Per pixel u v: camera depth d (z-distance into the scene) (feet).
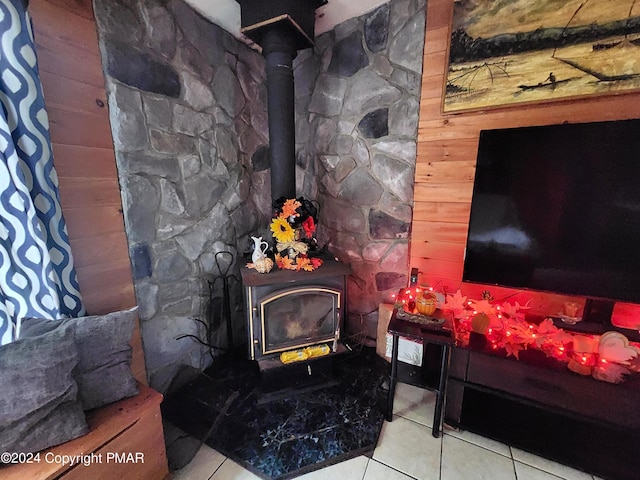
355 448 4.42
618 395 3.68
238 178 6.50
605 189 3.91
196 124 5.49
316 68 6.72
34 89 3.13
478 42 4.79
